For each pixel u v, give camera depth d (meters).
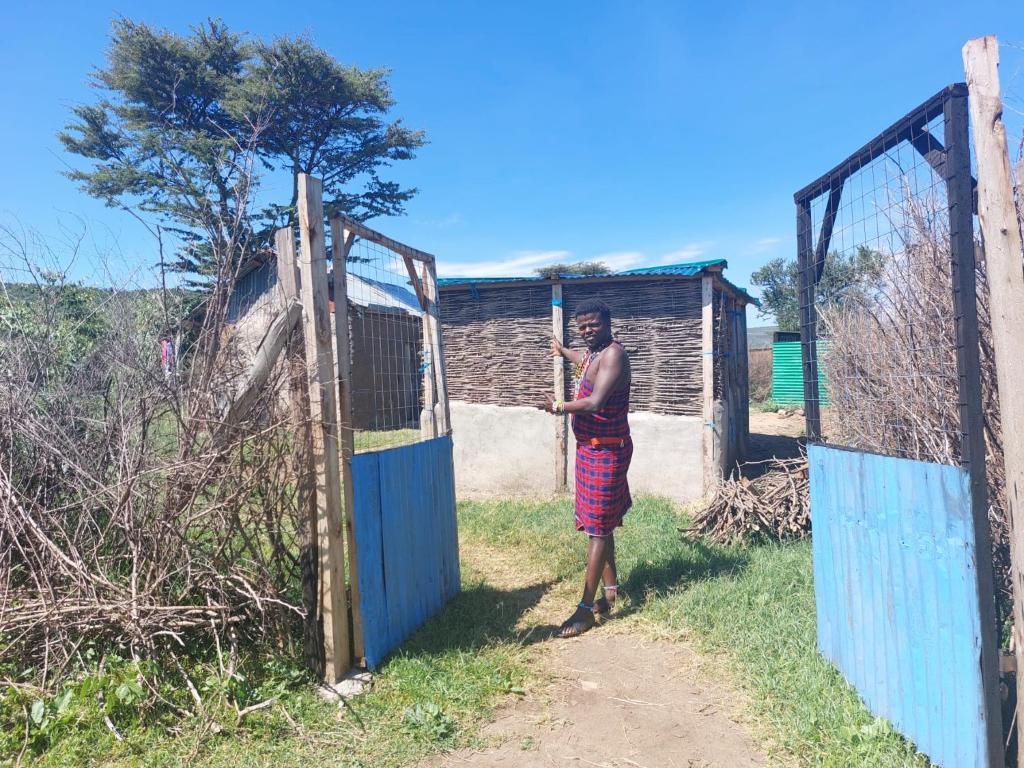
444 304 8.46
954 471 2.15
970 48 2.03
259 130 3.73
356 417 3.96
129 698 2.67
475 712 2.96
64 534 3.10
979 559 2.06
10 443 3.32
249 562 3.34
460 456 8.32
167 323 3.34
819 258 3.35
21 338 3.57
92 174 14.95
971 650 2.09
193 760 2.51
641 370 7.58
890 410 3.31
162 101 16.84
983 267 3.05
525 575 5.12
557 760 2.63
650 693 3.20
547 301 7.90
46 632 2.94
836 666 3.16
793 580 4.38
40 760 2.46
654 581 4.72
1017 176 2.70
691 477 7.29
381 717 2.89
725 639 3.67
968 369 2.08
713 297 7.42
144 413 3.23
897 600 2.53
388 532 3.64
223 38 17.80
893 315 3.39
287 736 2.72
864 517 2.80
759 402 21.20
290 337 3.28
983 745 2.05
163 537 3.12
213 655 3.18
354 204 23.36
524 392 8.05
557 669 3.48
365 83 19.53
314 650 3.22
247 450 3.29
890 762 2.39
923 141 2.40
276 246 3.31
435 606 4.21
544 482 7.96
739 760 2.61
